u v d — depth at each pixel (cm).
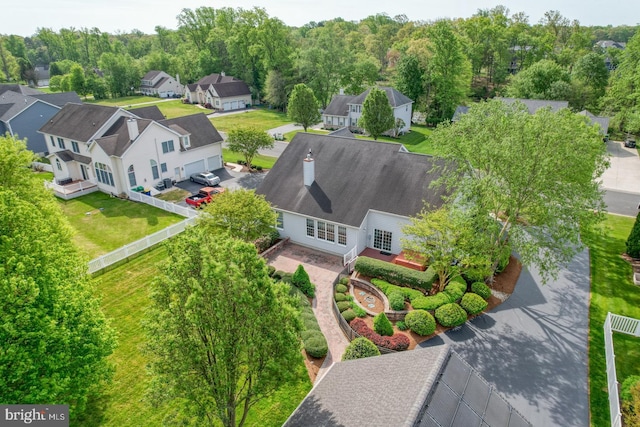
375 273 2431
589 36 11112
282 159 3238
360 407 1125
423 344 1970
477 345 1966
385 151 2928
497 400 1155
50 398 1208
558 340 1995
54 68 13662
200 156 4634
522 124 2067
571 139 2072
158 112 5069
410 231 2283
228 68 11444
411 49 8719
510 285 2472
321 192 2903
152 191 4075
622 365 1836
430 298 2198
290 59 9100
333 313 2202
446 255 2195
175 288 1121
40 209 1908
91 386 1462
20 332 1211
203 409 1123
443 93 7281
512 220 2178
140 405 1639
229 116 8625
